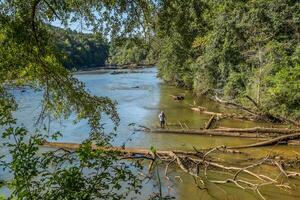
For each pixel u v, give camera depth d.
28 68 8.72
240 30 39.41
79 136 25.86
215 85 43.88
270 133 25.34
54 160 6.22
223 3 42.28
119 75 84.56
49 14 8.73
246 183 16.19
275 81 30.30
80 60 111.94
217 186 16.72
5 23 7.71
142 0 9.31
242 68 39.62
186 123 30.53
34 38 8.20
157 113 35.28
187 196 15.69
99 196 5.86
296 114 28.67
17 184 5.30
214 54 42.47
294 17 35.31
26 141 21.41
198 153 20.41
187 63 52.09
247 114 32.31
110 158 6.20
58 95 9.56
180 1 9.78
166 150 21.19
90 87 57.78
